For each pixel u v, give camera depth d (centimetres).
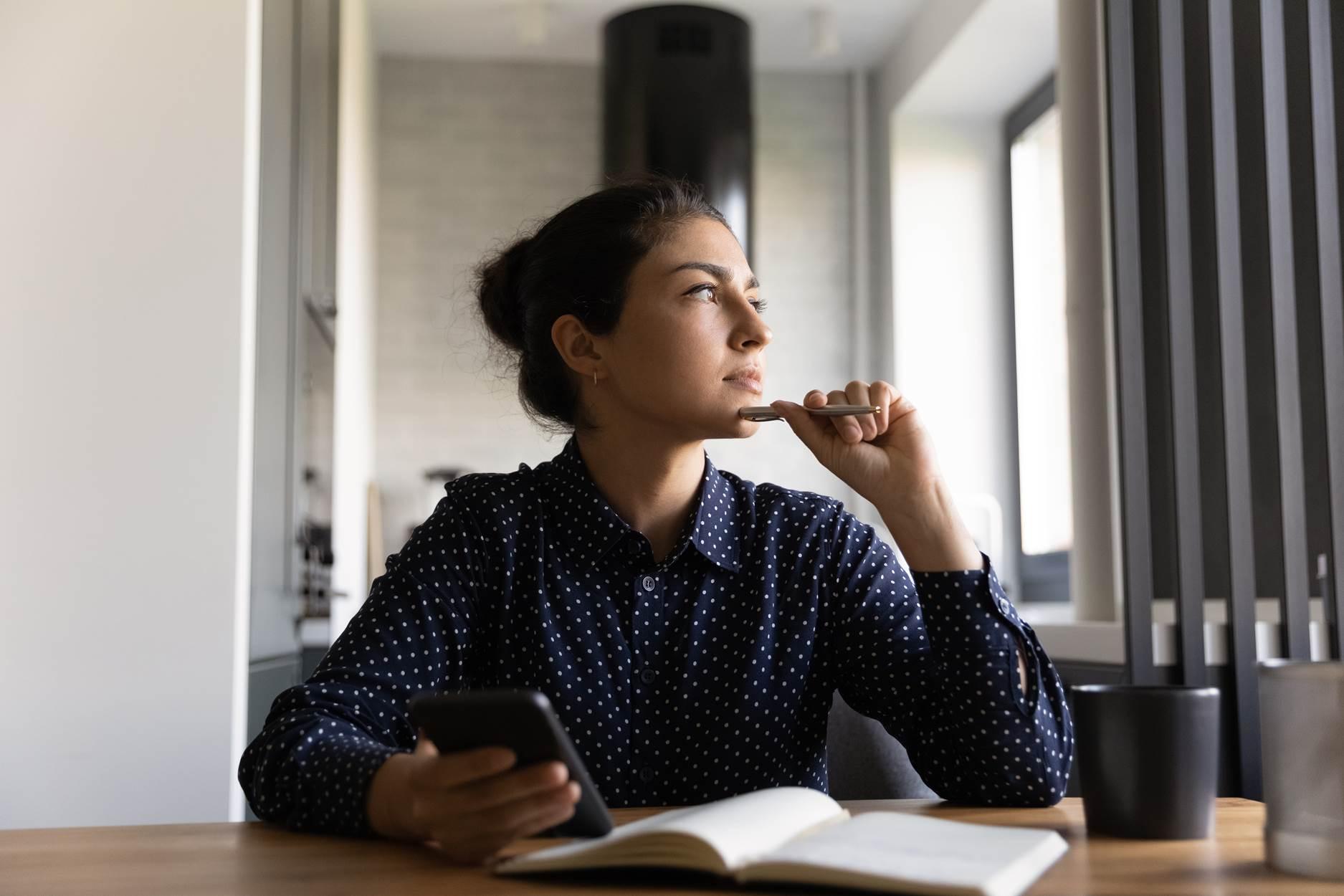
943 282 498
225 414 191
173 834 89
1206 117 221
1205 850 78
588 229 125
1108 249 247
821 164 533
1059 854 74
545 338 128
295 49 254
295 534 255
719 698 119
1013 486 490
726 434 120
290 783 91
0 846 85
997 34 437
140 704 187
